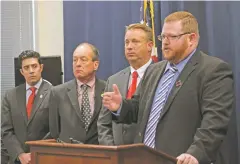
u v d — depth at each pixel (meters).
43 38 4.67
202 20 3.78
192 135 2.19
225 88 2.20
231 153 3.54
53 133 3.31
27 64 3.74
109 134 2.89
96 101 3.28
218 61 2.27
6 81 4.67
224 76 2.23
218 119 2.13
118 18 4.16
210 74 2.22
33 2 4.71
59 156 1.86
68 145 1.83
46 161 1.90
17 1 4.73
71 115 3.24
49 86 3.79
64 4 4.34
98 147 1.75
